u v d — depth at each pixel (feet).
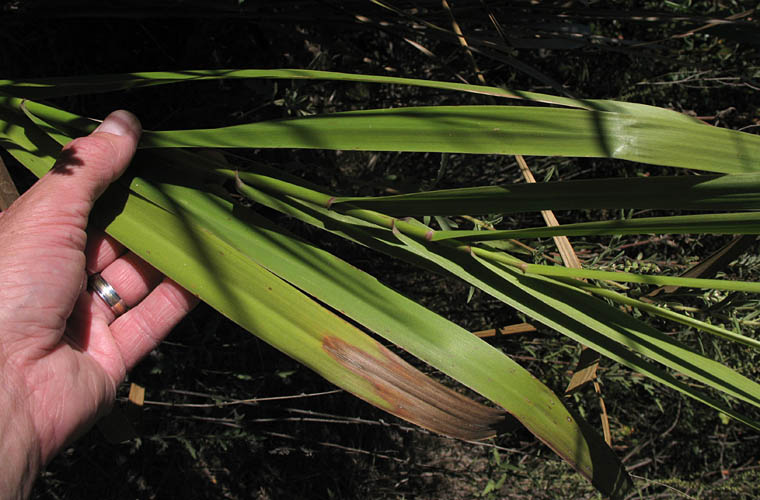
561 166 1.82
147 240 0.89
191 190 0.93
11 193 0.96
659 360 0.81
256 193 0.88
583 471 0.85
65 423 0.93
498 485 1.98
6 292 0.87
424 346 0.85
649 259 1.41
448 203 0.79
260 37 1.48
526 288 0.82
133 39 1.42
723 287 0.71
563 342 1.88
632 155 0.77
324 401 2.15
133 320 1.04
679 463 2.50
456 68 1.70
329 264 0.88
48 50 1.37
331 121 0.84
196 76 0.92
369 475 2.29
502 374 0.85
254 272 0.87
